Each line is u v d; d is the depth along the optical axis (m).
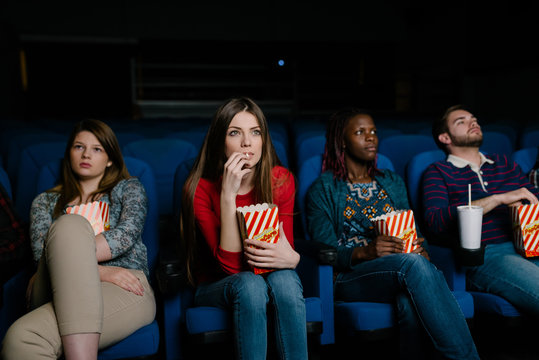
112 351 1.26
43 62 9.80
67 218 1.23
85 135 1.59
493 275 1.59
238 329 1.23
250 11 10.52
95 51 10.04
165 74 10.72
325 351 1.74
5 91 8.86
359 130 1.75
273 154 1.53
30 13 9.47
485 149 2.81
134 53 10.24
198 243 1.51
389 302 1.46
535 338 1.85
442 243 1.64
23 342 1.12
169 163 2.47
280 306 1.25
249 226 1.28
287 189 1.53
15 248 1.46
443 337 1.31
